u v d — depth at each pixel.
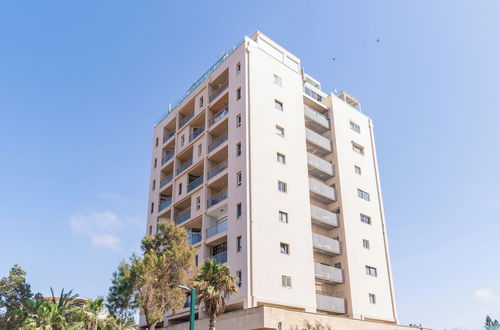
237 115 39.06
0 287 53.38
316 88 50.97
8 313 49.12
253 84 39.81
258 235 33.97
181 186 45.72
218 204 38.06
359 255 42.19
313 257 40.09
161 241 31.64
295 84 44.09
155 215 48.62
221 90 43.47
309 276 35.94
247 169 35.75
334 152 45.94
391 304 43.00
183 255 30.11
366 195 46.88
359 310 39.28
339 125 47.66
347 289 39.72
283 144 39.62
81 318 30.80
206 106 44.44
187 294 34.69
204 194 40.38
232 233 34.97
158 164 51.78
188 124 47.06
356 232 43.19
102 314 31.11
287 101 42.25
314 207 40.59
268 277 33.06
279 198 36.94
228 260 34.34
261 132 38.28
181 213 44.31
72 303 34.53
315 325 30.41
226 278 26.03
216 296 25.28
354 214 44.00
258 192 35.62
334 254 41.53
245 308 30.44
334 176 44.97
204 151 42.47
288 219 36.72
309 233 37.81
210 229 38.38
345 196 44.00
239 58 41.31
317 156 46.25
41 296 54.84
